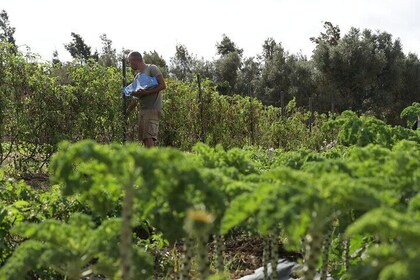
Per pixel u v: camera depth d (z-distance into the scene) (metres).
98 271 2.38
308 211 2.01
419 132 4.59
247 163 2.99
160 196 2.30
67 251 2.36
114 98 10.98
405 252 1.82
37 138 9.88
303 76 39.97
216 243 3.00
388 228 1.79
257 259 5.32
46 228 2.38
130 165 2.04
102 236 2.44
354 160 2.84
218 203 2.12
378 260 1.97
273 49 47.75
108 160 2.00
